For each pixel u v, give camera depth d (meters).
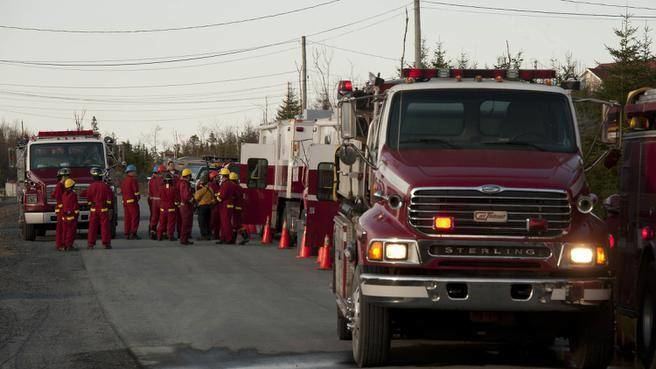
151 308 21.69
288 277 28.00
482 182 13.84
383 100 16.45
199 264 31.70
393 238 13.79
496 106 15.80
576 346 14.57
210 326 19.14
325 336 17.92
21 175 47.22
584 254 13.68
